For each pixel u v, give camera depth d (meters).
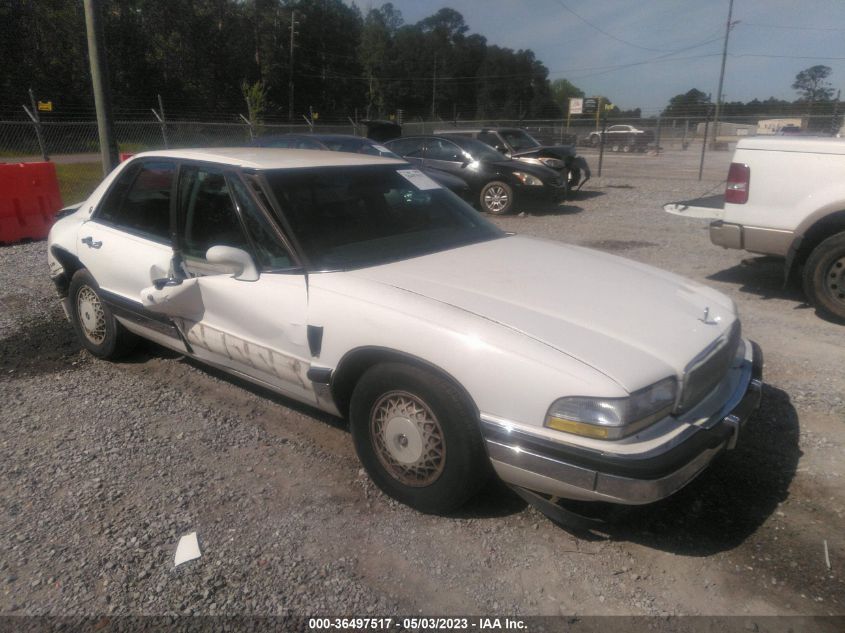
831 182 5.62
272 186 3.61
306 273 3.40
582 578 2.73
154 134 23.02
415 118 92.81
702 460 2.68
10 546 2.93
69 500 3.25
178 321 4.06
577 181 15.11
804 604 2.58
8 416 4.15
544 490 2.73
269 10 65.25
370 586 2.68
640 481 2.49
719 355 2.98
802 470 3.48
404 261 3.57
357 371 3.26
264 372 3.68
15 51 45.31
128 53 51.03
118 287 4.46
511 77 94.62
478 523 3.06
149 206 4.33
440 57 91.75
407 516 3.11
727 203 6.23
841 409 4.13
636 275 3.62
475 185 12.70
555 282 3.35
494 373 2.71
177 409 4.21
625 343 2.77
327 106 74.50
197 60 57.00
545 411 2.62
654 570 2.77
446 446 2.89
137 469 3.52
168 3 54.91
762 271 7.63
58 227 5.05
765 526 3.04
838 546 2.90
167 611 2.55
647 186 17.19
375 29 88.81
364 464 3.28
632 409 2.53
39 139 14.93
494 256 3.74
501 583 2.70
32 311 6.29
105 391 4.50
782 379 4.59
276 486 3.36
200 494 3.29
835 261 5.68
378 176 4.11
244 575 2.73
